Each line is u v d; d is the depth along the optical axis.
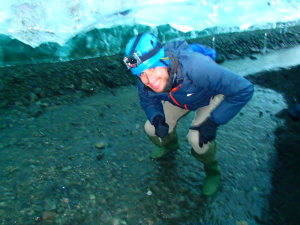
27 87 2.62
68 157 1.93
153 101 1.60
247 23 4.30
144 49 1.20
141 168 1.91
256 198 1.74
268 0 4.56
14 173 1.74
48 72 2.87
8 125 2.18
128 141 2.15
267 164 2.01
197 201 1.69
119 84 2.95
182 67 1.30
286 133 2.36
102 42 3.29
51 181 1.72
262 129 2.41
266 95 2.97
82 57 3.19
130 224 1.52
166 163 1.97
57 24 3.08
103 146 2.05
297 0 4.83
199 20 3.89
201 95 1.44
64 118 2.35
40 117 2.33
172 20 3.68
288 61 3.71
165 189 1.76
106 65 3.13
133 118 2.45
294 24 4.64
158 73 1.25
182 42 1.40
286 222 1.59
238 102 1.39
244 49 3.88
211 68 1.29
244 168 1.96
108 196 1.67
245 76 3.27
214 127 1.49
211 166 1.71
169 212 1.61
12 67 2.85
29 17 2.94
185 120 2.49
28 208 1.52
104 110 2.52
